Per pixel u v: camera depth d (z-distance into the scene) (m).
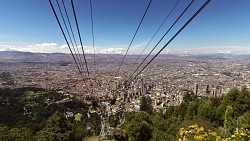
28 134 31.34
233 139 10.03
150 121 30.38
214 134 13.02
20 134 30.84
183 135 13.98
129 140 27.61
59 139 31.00
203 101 29.97
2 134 29.95
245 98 22.62
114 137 26.58
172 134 22.95
